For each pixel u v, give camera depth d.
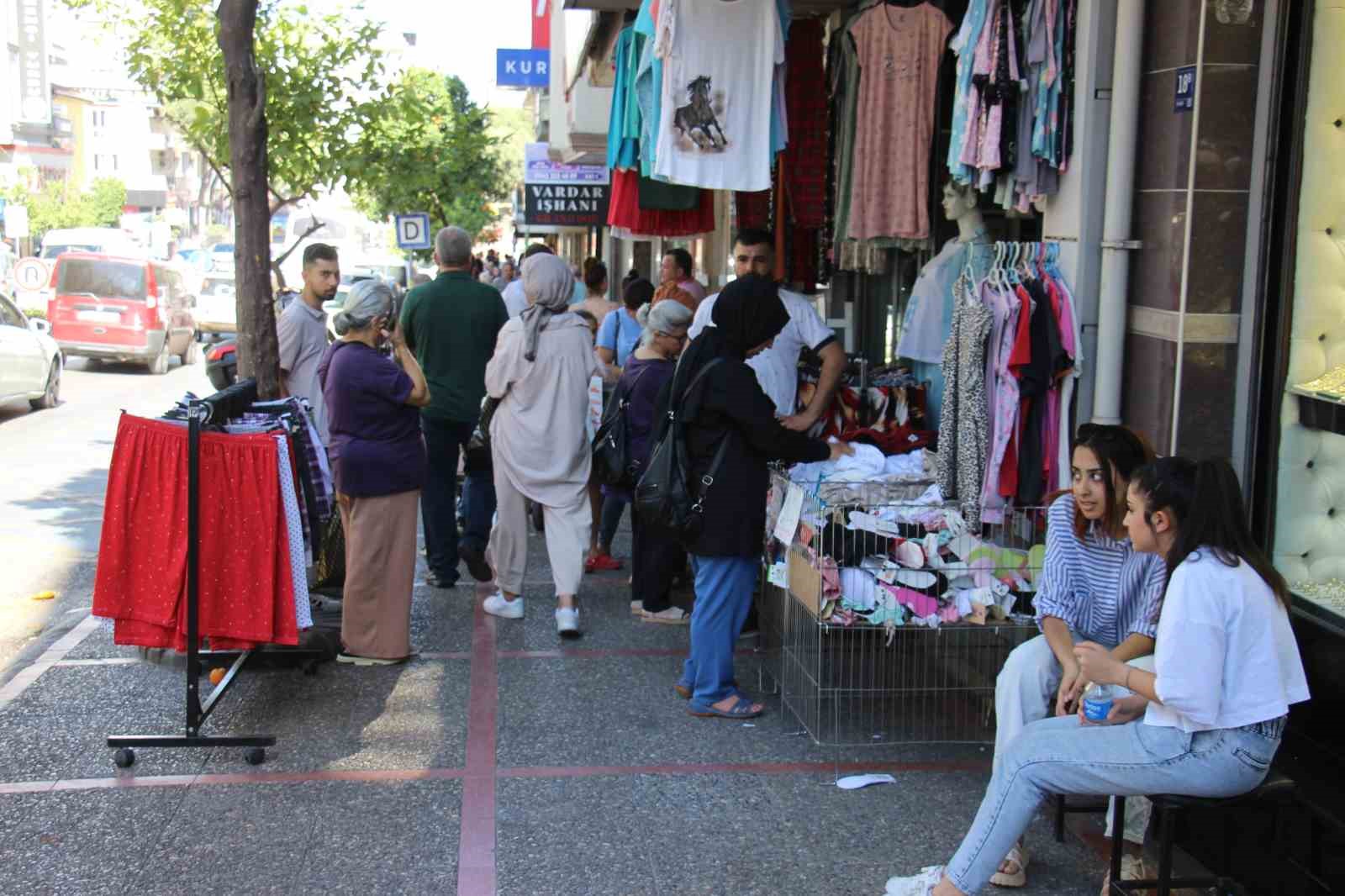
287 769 5.21
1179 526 3.69
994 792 3.87
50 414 18.00
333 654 6.59
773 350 6.56
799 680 5.60
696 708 5.88
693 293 9.00
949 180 7.09
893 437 6.82
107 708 5.91
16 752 5.35
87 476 13.14
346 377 6.28
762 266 6.59
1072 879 4.38
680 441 5.64
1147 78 5.47
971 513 5.48
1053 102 5.70
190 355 26.95
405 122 14.32
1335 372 4.84
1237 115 5.09
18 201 52.03
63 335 23.75
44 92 57.81
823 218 8.60
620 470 7.08
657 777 5.18
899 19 7.29
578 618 7.04
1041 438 5.61
